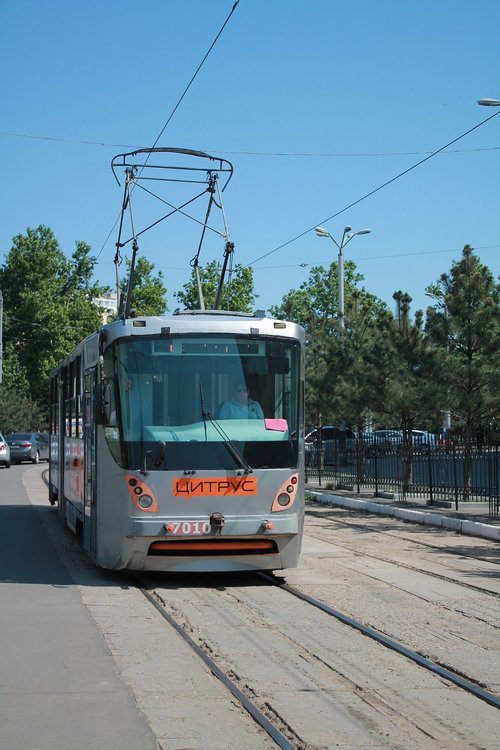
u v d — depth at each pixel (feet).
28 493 90.27
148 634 27.53
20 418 189.37
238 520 35.73
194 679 22.41
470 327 67.00
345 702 20.76
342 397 91.61
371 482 82.69
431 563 41.98
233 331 37.52
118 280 58.65
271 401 37.40
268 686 21.95
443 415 69.26
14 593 34.65
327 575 38.75
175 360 36.99
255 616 30.48
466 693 21.63
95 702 20.31
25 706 19.98
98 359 38.22
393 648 25.86
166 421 36.37
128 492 35.65
